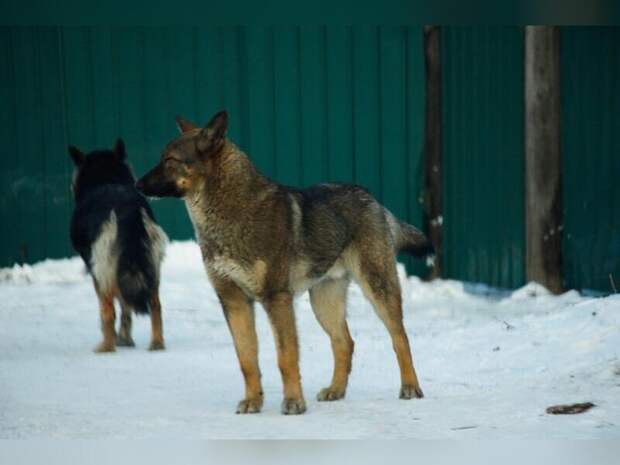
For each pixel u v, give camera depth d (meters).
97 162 12.85
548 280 15.85
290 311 8.99
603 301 12.56
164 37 16.97
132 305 12.16
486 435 7.91
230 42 16.92
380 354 11.95
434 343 12.30
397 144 16.91
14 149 17.14
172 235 17.22
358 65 16.84
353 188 9.79
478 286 16.59
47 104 17.09
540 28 15.67
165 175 8.91
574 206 15.82
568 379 9.91
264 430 8.23
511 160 16.25
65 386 10.24
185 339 13.23
